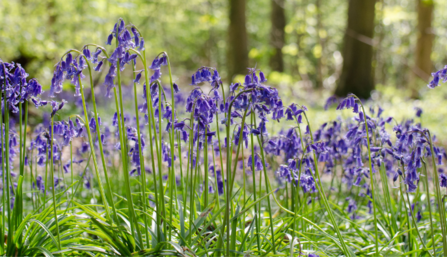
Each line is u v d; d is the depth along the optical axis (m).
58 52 11.63
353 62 16.70
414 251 3.00
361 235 3.56
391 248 3.22
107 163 5.12
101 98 12.95
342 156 4.89
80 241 3.15
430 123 10.96
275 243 3.05
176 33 26.27
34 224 2.99
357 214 4.63
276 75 14.03
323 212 4.03
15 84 2.78
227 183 2.44
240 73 15.55
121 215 3.06
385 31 26.91
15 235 2.71
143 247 2.76
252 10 25.56
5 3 10.32
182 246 2.71
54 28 11.77
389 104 14.52
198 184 3.83
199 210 3.48
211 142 2.97
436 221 3.89
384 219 3.80
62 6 11.40
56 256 2.74
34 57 11.26
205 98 2.74
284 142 3.42
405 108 13.45
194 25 24.42
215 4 21.30
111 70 2.56
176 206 3.22
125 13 11.30
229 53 15.87
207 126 2.86
